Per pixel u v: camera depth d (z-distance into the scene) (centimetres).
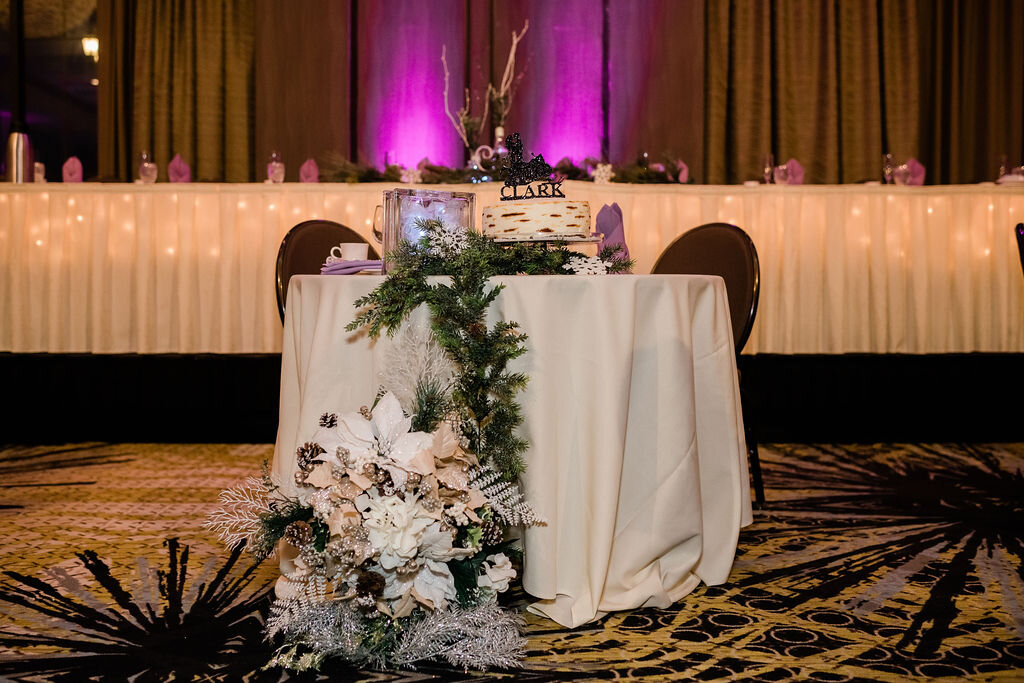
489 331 192
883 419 429
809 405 430
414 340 193
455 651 177
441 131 611
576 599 195
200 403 427
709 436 219
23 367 424
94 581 227
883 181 600
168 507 303
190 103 592
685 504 203
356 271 225
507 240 213
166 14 589
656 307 201
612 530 193
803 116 599
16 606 209
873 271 424
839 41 596
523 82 607
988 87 595
